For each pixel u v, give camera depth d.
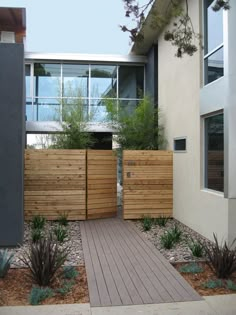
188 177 8.16
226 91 6.11
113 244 6.55
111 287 4.33
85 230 7.87
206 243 6.50
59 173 9.03
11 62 6.36
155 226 8.33
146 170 9.26
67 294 4.10
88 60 13.15
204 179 7.41
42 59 13.06
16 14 10.69
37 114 13.20
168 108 9.86
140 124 10.53
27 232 7.63
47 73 13.34
